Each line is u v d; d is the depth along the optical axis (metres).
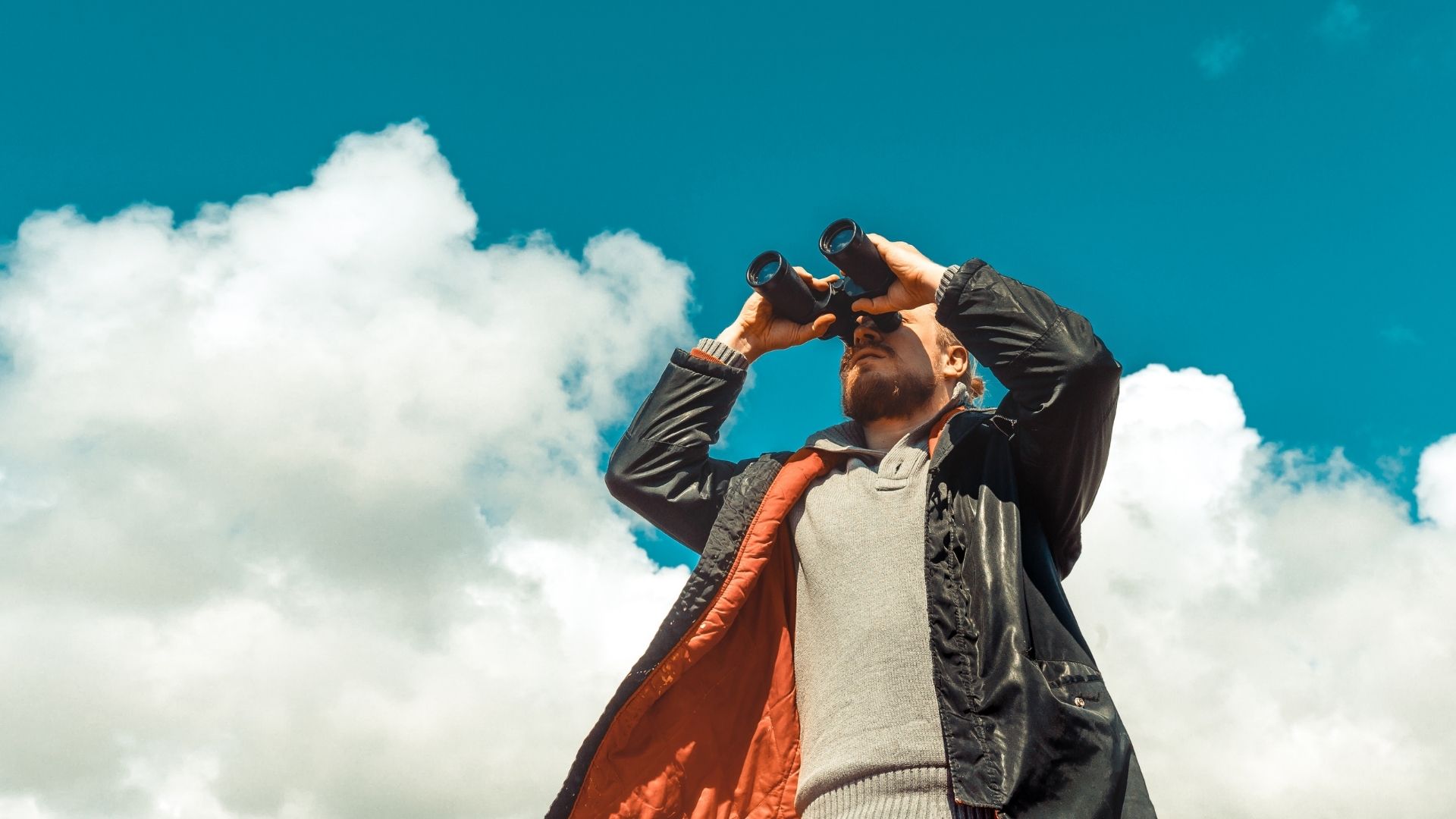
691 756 3.16
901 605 2.98
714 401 3.74
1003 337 3.05
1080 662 2.84
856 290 3.67
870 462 3.43
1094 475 3.11
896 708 2.85
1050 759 2.61
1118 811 2.62
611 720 3.10
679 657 3.13
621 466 3.64
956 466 3.14
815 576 3.20
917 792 2.74
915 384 3.60
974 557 2.93
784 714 3.22
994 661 2.75
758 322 3.88
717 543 3.25
